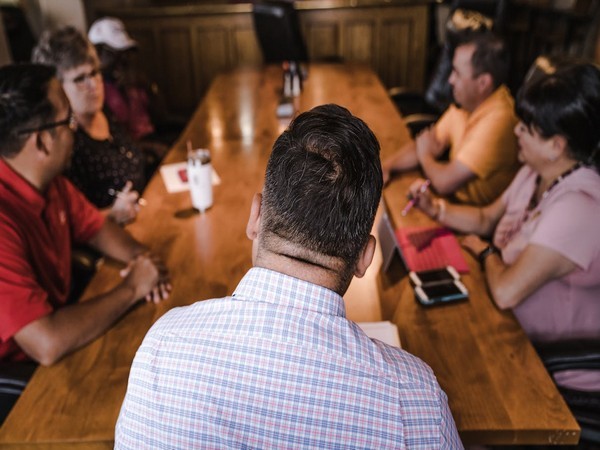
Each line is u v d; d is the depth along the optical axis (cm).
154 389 69
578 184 147
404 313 146
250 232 78
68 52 223
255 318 67
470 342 136
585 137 145
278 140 73
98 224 185
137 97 325
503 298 147
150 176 287
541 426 113
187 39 530
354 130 71
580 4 475
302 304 67
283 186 69
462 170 216
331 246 69
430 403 68
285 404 66
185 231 188
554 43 494
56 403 121
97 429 115
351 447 66
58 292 174
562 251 144
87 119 240
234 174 229
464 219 193
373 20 526
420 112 382
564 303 156
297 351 66
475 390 122
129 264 161
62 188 180
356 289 156
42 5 510
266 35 425
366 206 70
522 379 125
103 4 554
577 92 142
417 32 530
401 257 166
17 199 157
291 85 336
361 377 66
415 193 199
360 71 387
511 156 215
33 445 113
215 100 332
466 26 224
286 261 69
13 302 136
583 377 152
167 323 73
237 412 66
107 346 138
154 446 69
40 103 148
